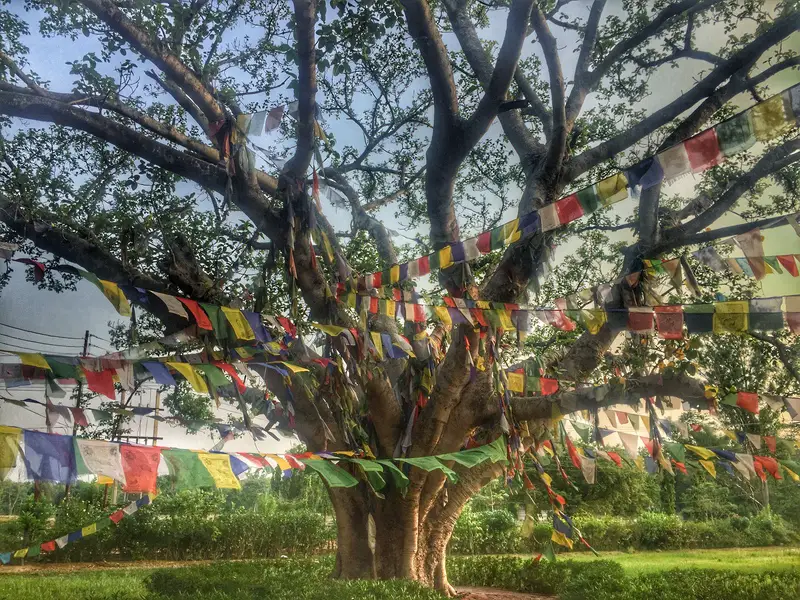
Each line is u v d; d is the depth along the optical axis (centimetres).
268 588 913
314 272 926
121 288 638
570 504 2720
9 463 425
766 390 1098
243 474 544
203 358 756
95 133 893
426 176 1016
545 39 985
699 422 1156
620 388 899
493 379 945
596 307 796
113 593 1119
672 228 1000
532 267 995
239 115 816
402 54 1255
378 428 1052
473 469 1083
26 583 1289
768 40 901
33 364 523
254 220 907
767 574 1132
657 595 928
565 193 1194
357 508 1068
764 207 1123
